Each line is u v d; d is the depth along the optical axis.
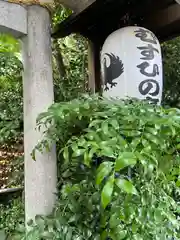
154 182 0.95
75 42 2.39
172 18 1.74
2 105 1.85
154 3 1.72
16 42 1.71
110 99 1.15
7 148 1.99
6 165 2.02
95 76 2.03
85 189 1.04
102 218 0.99
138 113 0.95
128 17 1.79
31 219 1.13
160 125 0.87
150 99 1.33
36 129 1.21
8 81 1.90
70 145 0.95
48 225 1.03
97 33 2.02
